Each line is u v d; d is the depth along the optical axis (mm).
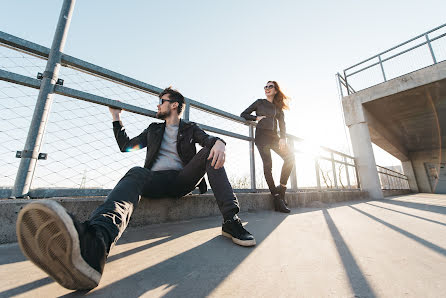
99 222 656
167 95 1458
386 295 562
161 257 853
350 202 4004
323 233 1307
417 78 5602
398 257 875
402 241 1128
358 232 1343
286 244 1057
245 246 1001
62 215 461
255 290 588
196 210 1788
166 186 1255
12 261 790
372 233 1316
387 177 8719
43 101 1344
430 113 7457
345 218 1920
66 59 1512
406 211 2508
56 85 1424
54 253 485
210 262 805
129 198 817
